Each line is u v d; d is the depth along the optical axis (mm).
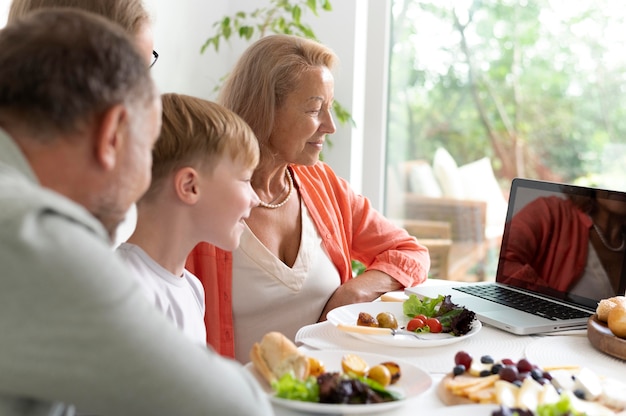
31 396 662
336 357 1172
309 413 965
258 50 1704
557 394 985
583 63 2459
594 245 1554
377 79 2705
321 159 2641
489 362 1145
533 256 1691
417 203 2766
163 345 678
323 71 1683
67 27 700
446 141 2701
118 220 768
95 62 690
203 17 2592
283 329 1716
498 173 2631
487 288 1720
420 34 2699
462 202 2695
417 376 1090
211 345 1656
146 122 742
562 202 1635
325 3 2445
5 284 626
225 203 1214
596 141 2465
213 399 704
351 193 1953
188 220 1211
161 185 1184
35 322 634
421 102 2725
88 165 706
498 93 2604
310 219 1789
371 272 1821
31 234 628
